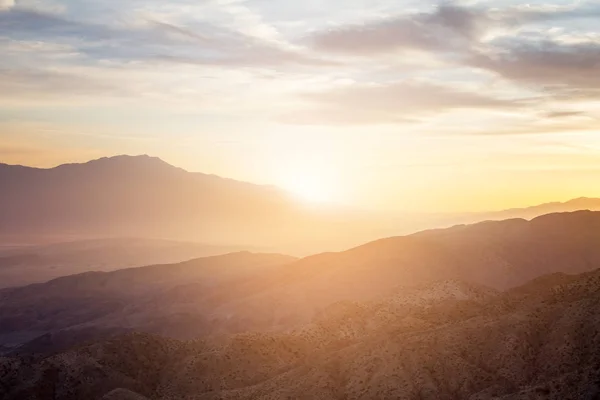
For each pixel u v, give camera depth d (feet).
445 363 335.88
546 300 369.50
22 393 388.57
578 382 281.54
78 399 389.19
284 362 412.98
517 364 324.80
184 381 396.98
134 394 364.17
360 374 343.87
